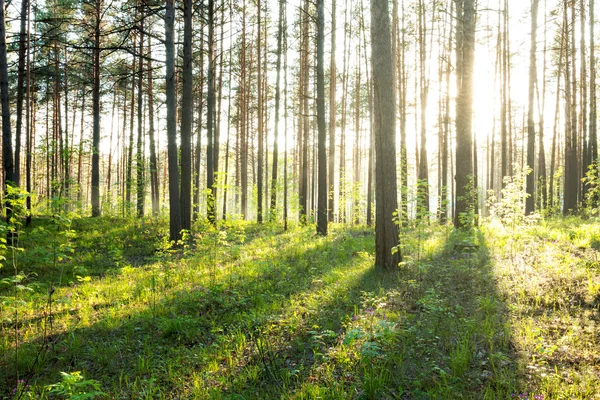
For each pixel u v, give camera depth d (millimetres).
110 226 17078
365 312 6027
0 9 12953
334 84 21375
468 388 3934
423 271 7754
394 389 4039
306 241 13336
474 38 12523
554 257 7695
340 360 4648
